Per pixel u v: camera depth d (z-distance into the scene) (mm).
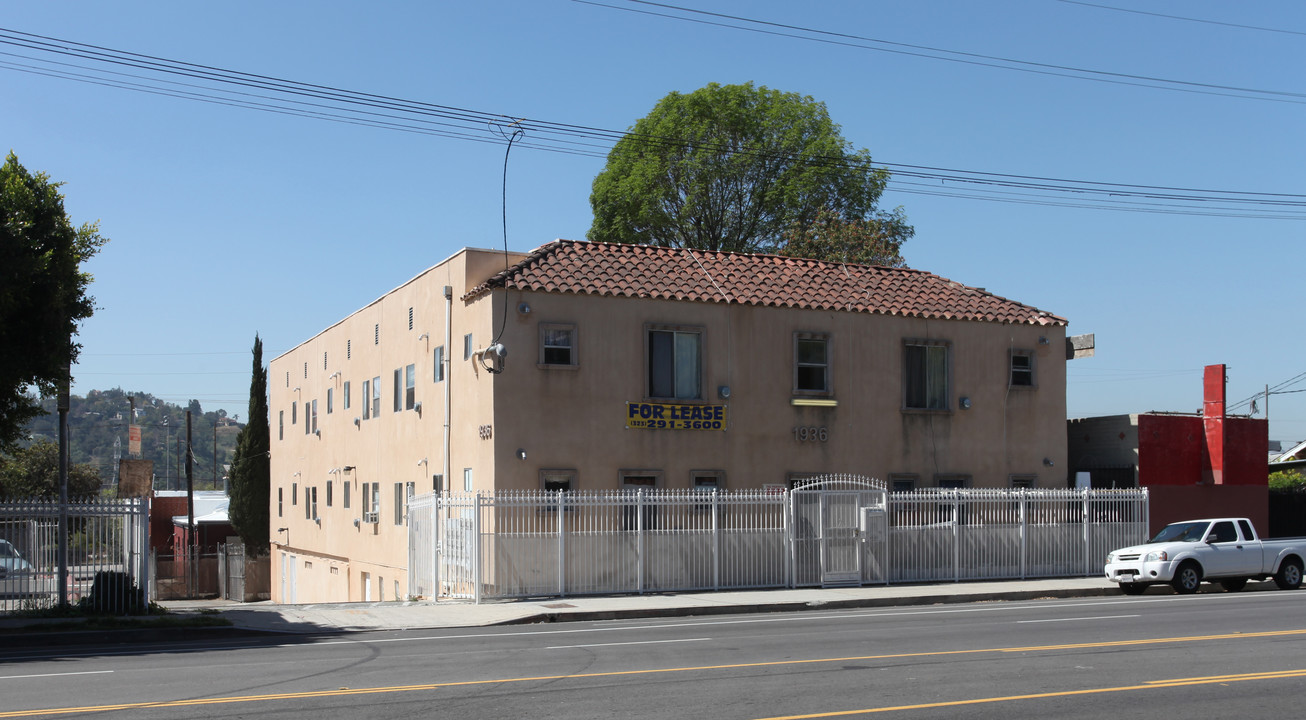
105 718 9195
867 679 10969
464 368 24500
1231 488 29234
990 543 25297
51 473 63219
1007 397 27672
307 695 10289
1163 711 9305
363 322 32781
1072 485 30422
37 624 16594
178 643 15938
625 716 9109
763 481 24828
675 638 15055
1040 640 14148
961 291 28625
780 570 23234
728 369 24797
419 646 14594
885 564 24016
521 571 21203
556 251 25047
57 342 18453
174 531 55906
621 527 22562
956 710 9328
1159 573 22750
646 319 24188
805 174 41656
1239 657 12438
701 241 42656
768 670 11633
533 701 9836
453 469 24953
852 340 26125
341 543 34219
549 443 23016
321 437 37062
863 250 40469
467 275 24734
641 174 41375
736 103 41781
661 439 24016
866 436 25984
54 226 18641
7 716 9305
